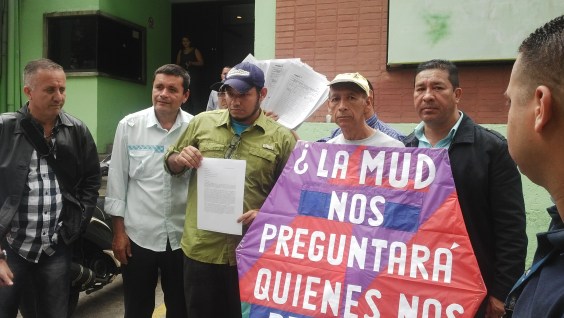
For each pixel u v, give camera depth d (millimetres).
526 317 942
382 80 5051
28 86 2553
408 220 1868
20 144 2572
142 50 8609
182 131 2998
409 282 1782
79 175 2811
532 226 4355
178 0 9484
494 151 2211
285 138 2564
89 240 3764
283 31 5391
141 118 3016
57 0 7457
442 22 4750
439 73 2359
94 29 7395
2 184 2531
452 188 1845
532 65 905
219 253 2475
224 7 9477
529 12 4469
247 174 2471
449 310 1701
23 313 2928
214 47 9539
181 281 2963
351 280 1869
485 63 4660
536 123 888
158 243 2910
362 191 1989
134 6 8273
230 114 2572
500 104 4648
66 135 2711
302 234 2023
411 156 1955
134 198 2959
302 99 2871
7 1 7367
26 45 7598
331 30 5211
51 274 2670
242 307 2023
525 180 4379
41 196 2619
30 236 2592
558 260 938
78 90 7484
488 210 2225
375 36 5055
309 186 2094
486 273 2205
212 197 2422
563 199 888
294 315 1921
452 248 1771
